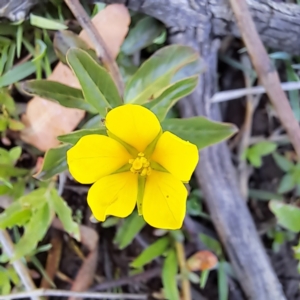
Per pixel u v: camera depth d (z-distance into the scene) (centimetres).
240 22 12
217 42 13
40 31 12
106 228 14
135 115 9
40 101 12
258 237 13
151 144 9
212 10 12
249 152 14
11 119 12
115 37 12
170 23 12
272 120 14
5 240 12
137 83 11
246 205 13
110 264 14
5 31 12
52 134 12
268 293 13
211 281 14
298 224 12
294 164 14
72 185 13
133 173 9
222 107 14
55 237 13
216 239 14
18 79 12
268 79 12
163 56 11
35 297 13
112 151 9
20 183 13
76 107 11
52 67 13
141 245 14
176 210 9
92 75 10
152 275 13
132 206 9
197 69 12
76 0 11
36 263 13
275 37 13
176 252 13
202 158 13
